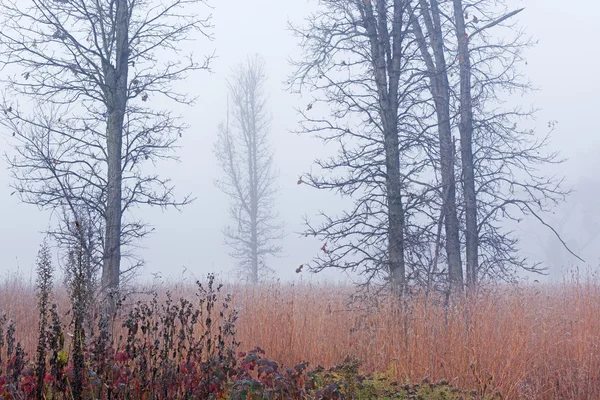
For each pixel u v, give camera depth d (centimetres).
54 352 552
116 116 1120
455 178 1251
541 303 979
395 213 1125
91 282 841
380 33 1170
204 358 746
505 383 759
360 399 667
